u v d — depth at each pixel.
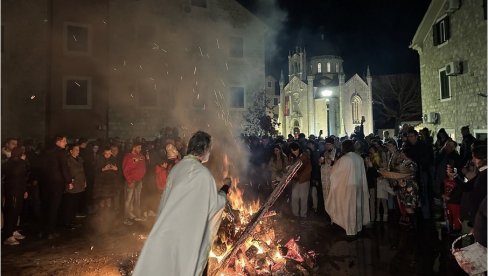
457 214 6.96
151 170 9.63
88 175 10.18
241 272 5.25
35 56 17.72
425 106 18.86
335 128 58.19
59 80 18.94
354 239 7.16
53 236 7.64
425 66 18.78
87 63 19.56
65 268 5.87
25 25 17.62
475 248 4.04
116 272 5.67
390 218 8.81
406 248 6.53
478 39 14.09
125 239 7.42
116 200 9.80
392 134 51.00
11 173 7.28
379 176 8.45
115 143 10.30
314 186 9.79
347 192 7.44
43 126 17.73
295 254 6.11
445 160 8.96
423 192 8.54
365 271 5.51
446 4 16.28
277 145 10.01
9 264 6.07
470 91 14.68
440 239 6.98
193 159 3.77
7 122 17.17
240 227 5.96
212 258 5.23
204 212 3.51
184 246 3.42
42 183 7.92
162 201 3.68
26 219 9.44
